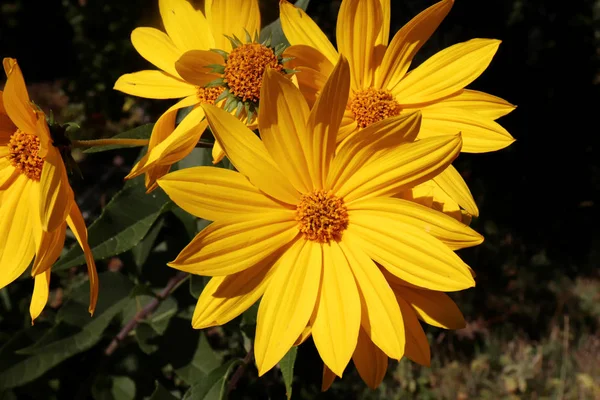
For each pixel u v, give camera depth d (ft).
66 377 1.14
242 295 0.78
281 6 0.88
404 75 0.91
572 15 1.75
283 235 0.80
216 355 1.04
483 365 1.69
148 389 1.10
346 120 0.90
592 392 1.66
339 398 1.51
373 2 0.87
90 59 1.68
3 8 2.24
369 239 0.80
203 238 0.75
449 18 1.74
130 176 0.81
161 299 1.05
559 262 1.94
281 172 0.80
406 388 1.64
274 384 1.17
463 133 0.87
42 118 0.77
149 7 1.57
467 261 1.88
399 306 0.81
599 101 1.86
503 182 1.96
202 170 0.76
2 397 1.07
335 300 0.79
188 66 0.85
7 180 0.86
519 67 1.78
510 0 1.70
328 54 0.89
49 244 0.80
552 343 1.76
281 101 0.77
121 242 0.95
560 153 1.94
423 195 0.84
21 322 1.19
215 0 0.89
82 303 1.04
